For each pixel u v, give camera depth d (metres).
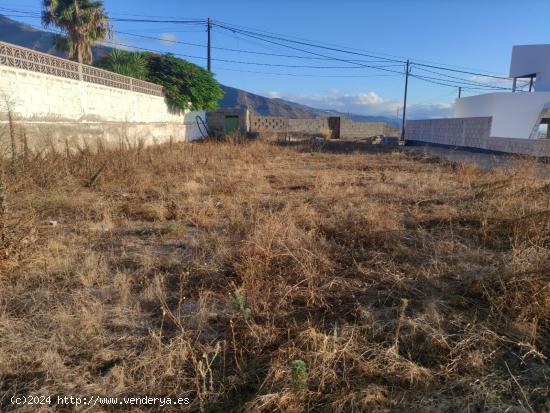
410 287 2.78
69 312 2.39
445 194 5.95
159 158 8.90
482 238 3.81
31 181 5.19
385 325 2.31
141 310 2.52
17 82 6.82
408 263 3.26
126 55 14.91
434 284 2.83
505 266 2.81
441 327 2.32
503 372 1.96
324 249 3.55
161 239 3.93
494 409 1.70
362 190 6.43
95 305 2.48
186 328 2.29
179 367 1.96
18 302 2.55
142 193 5.92
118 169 7.18
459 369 1.98
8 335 2.14
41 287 2.75
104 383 1.85
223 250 3.39
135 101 12.33
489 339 2.19
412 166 10.09
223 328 2.33
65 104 8.35
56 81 8.00
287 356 2.03
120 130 10.77
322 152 14.20
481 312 2.50
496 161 11.09
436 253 3.34
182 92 16.45
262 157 11.23
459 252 3.41
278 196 5.93
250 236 3.63
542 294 2.47
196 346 2.11
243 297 2.52
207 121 20.77
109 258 3.36
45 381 1.86
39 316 2.37
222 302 2.65
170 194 5.94
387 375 1.93
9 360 1.97
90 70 9.48
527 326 2.26
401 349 2.14
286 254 3.18
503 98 18.58
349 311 2.53
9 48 6.68
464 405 1.74
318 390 1.83
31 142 7.15
